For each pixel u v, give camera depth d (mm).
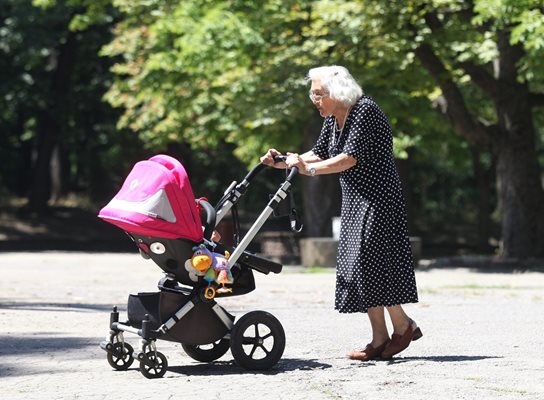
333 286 37156
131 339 19578
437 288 35844
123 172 117375
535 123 76875
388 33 52750
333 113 17141
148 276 44844
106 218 15734
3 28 100438
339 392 13906
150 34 68750
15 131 125500
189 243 15797
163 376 15398
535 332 21703
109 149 116000
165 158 16250
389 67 54500
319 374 15555
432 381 14828
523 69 49438
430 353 18266
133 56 72312
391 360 17203
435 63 55625
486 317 24969
